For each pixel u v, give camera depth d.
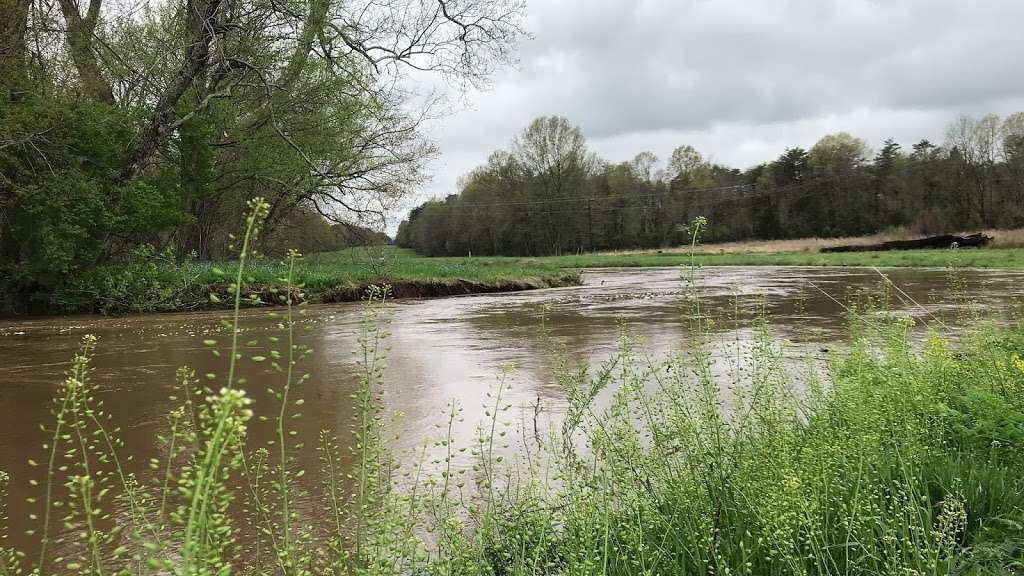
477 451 4.76
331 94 24.41
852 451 3.04
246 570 2.81
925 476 3.22
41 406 6.93
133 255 19.73
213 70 22.08
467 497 3.73
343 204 26.70
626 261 53.97
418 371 8.52
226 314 16.38
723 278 28.16
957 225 68.06
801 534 2.57
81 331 13.40
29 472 4.74
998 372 4.70
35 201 16.33
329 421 5.96
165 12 22.52
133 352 10.40
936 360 4.86
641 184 95.25
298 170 25.48
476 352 10.08
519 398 6.70
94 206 16.91
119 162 18.58
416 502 2.79
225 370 8.64
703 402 3.31
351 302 21.62
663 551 2.63
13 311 16.78
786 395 3.96
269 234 29.30
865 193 78.31
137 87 21.30
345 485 4.18
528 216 82.69
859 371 4.01
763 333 4.52
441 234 89.38
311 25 20.19
